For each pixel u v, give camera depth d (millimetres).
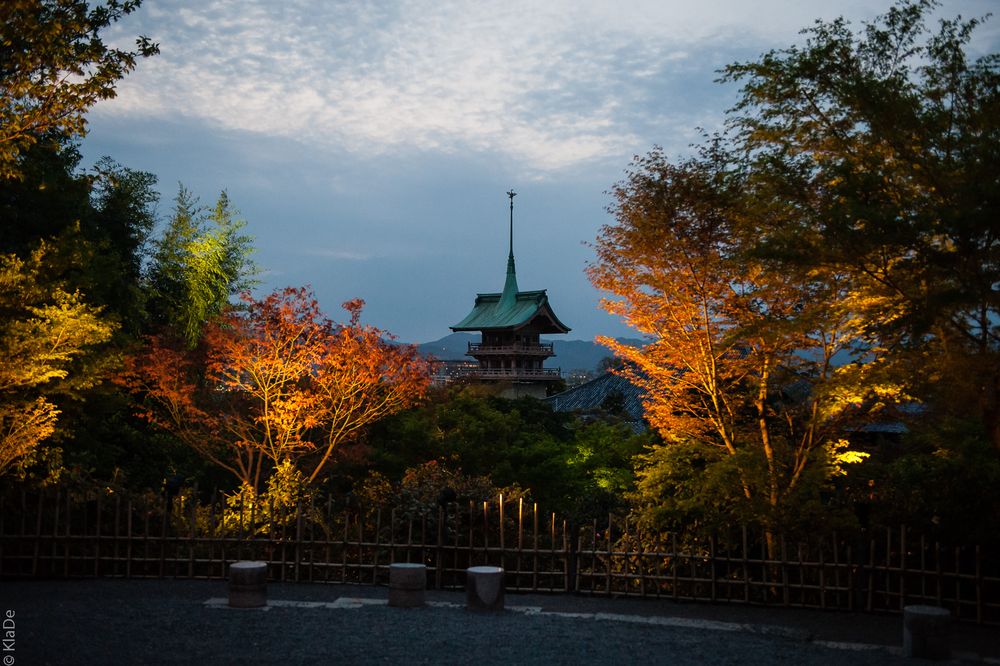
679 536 13781
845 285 12125
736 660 8172
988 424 10477
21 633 7672
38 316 14086
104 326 13938
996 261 9562
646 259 13539
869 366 11438
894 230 9547
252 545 13109
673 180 13078
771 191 11633
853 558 12211
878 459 16578
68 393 14594
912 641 8727
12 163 12133
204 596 10672
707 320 13625
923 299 9836
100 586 11172
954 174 9852
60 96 11164
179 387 18828
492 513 14219
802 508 12461
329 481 20766
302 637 8234
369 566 12320
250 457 18734
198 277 28672
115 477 16906
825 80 11000
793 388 14414
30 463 12742
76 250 16797
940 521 12570
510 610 10617
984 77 10047
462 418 24656
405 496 15000
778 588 12328
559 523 18188
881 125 10484
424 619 9602
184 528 13383
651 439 23109
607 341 14781
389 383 18578
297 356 18094
